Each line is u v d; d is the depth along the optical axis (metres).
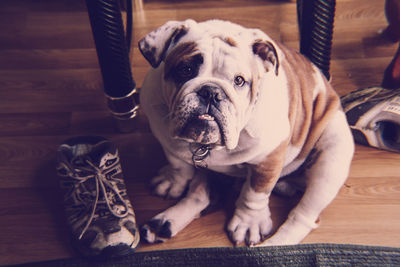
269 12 2.02
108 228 1.40
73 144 1.49
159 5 2.04
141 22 1.98
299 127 1.30
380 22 1.97
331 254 1.43
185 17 2.01
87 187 1.45
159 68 1.17
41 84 1.81
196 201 1.47
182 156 1.27
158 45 1.06
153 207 1.53
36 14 2.01
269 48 1.04
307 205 1.41
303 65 1.32
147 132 1.70
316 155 1.39
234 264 1.41
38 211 1.52
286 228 1.45
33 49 1.91
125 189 1.50
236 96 1.02
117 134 1.70
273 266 1.41
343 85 1.80
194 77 1.02
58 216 1.51
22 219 1.51
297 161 1.42
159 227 1.44
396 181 1.58
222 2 2.05
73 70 1.85
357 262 1.41
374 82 1.81
